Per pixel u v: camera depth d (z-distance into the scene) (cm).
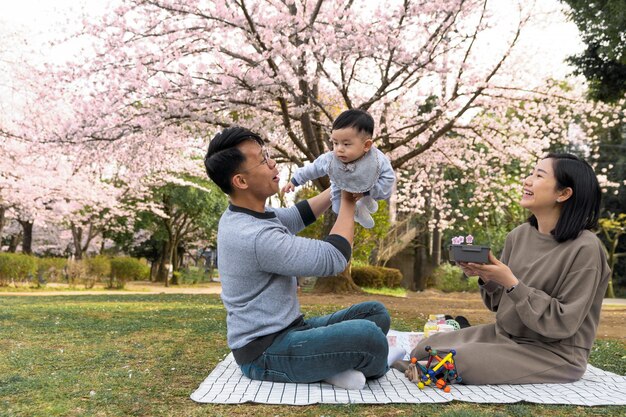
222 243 262
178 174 2245
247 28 898
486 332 293
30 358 331
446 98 1139
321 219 1513
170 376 282
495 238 2220
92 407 220
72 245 2888
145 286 2291
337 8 988
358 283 1791
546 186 278
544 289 272
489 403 229
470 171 1523
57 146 1037
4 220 1930
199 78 971
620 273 2356
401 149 1369
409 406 223
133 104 1040
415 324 593
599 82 1164
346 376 252
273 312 259
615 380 278
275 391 243
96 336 443
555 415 214
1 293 1402
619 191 2123
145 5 899
